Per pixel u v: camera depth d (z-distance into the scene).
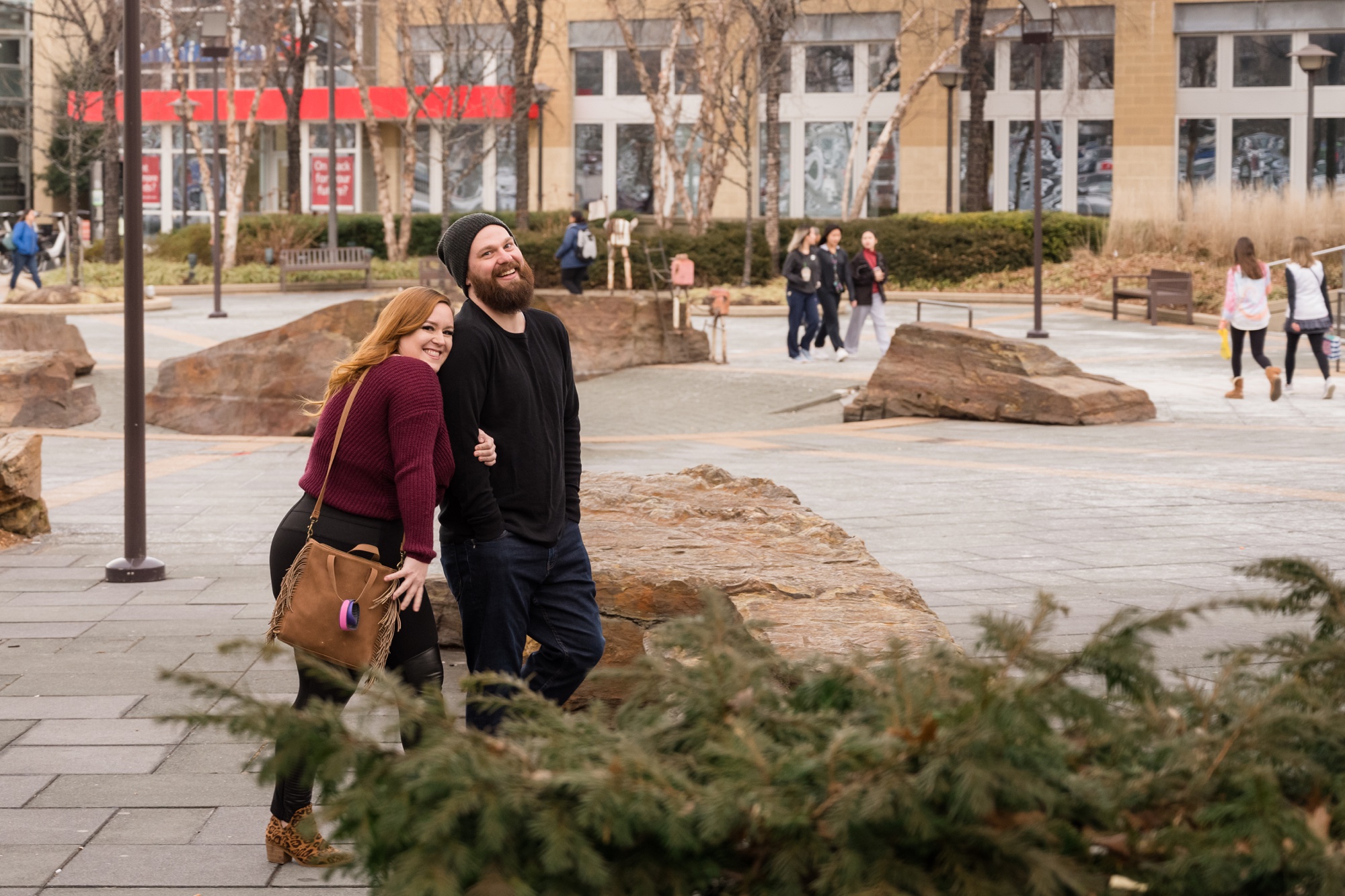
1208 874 1.78
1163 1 44.66
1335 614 2.51
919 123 46.66
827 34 47.16
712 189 39.88
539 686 4.36
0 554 8.98
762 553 5.78
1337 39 44.22
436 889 1.68
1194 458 13.23
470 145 50.41
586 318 22.58
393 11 47.25
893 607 4.80
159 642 6.59
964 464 13.05
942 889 1.76
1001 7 45.72
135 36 8.23
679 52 48.22
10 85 56.19
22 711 5.44
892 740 1.82
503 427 4.08
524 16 41.69
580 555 4.36
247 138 42.47
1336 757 2.06
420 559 3.86
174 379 17.67
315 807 3.92
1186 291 29.42
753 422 18.22
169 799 4.47
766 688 2.12
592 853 1.73
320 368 17.31
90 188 55.53
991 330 28.19
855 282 24.00
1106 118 45.81
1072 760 1.98
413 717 1.94
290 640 3.82
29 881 3.79
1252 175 45.34
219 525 10.18
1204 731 2.06
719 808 1.77
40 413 17.42
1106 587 7.48
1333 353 21.11
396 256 43.38
